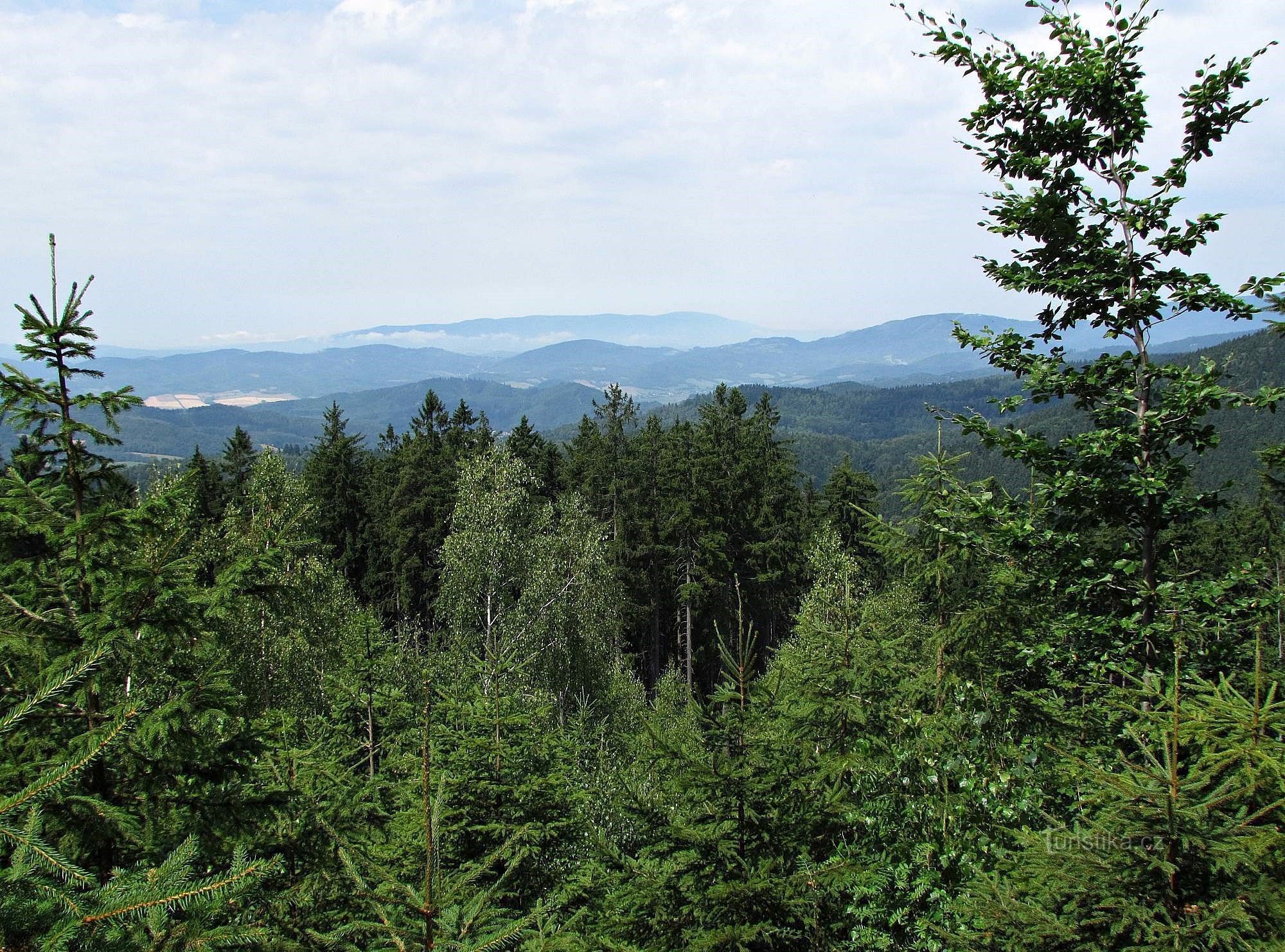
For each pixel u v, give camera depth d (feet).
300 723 51.39
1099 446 23.58
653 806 24.90
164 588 20.10
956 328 27.45
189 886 11.05
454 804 30.17
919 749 28.14
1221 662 22.72
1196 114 23.71
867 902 25.63
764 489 142.51
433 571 140.15
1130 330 24.91
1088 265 23.90
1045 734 25.89
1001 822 25.09
